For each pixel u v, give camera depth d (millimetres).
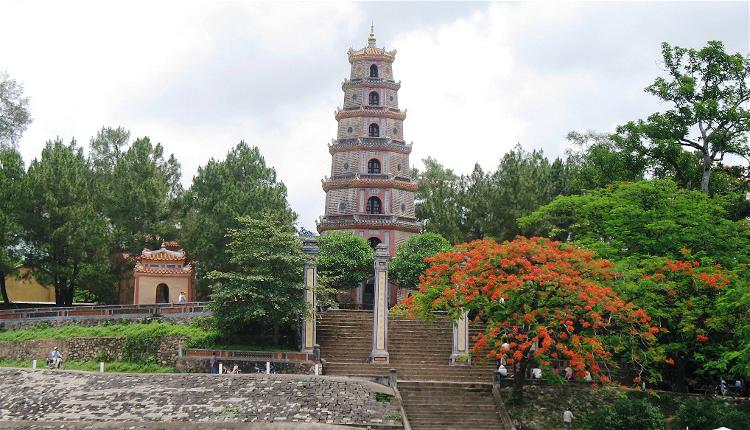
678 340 49438
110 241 71062
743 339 44094
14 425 44188
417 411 47750
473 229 83750
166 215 78062
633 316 44312
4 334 62438
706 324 46125
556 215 72688
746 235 54750
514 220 74438
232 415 44719
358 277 72812
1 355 61062
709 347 47281
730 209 62188
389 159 81062
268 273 58094
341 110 82312
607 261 46750
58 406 46375
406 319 63375
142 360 58344
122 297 78562
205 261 73812
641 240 52375
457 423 46750
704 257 48750
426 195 99000
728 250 52219
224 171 79500
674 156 63906
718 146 63938
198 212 76875
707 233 51312
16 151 76375
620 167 66125
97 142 88000
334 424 44062
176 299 73250
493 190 79188
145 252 73750
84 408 45969
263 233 59469
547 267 44562
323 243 73500
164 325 60562
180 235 77500
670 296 48125
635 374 53312
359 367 55375
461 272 46594
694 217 52250
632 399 47281
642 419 42688
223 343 60031
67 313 64875
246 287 57000
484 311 47281
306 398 46656
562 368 53031
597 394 49719
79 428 43594
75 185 69812
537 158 89188
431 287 48375
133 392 47812
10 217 66750
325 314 64625
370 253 73688
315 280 58688
